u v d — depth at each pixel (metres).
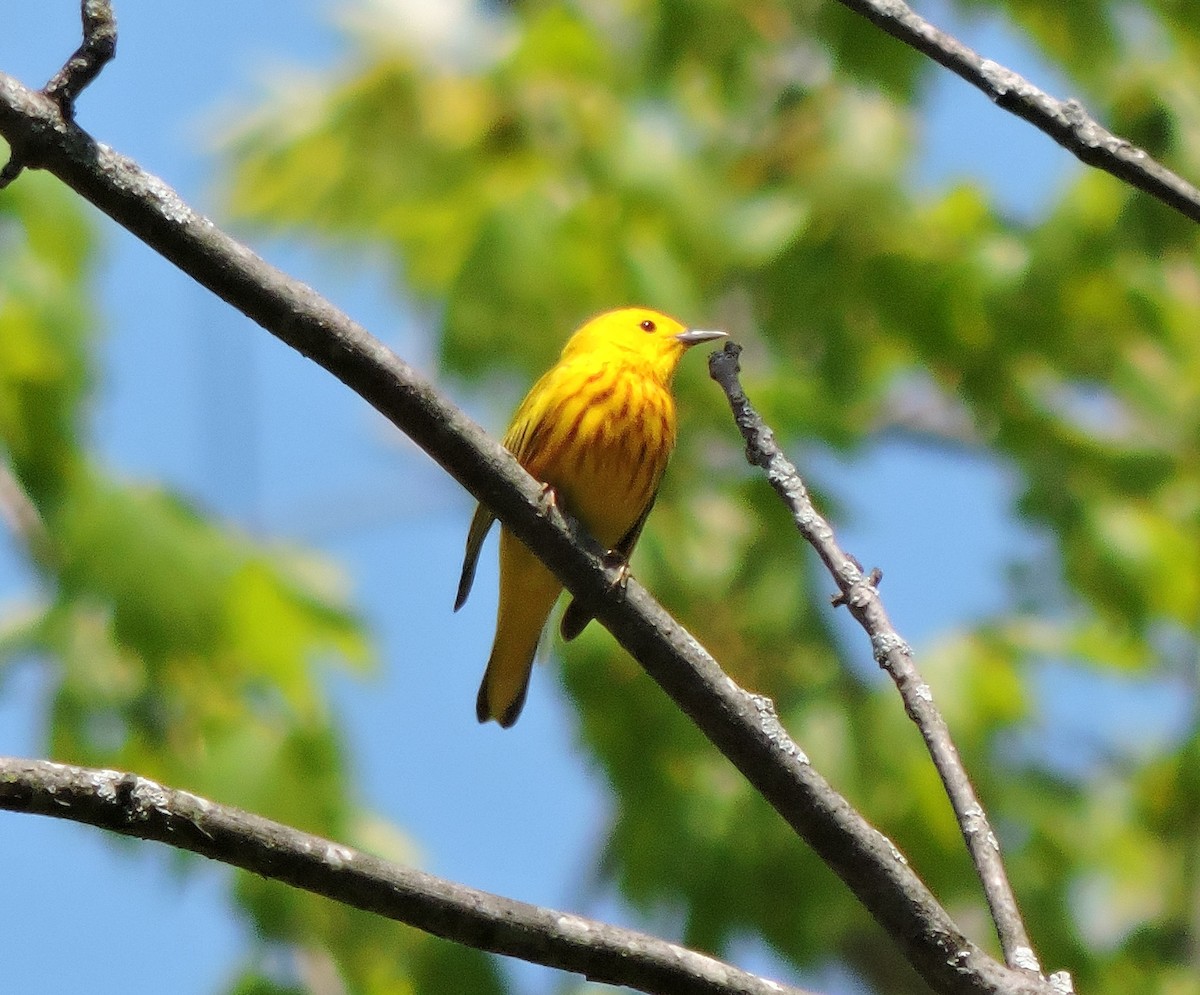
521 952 5.74
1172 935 14.08
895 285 14.01
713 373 7.39
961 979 6.19
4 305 11.09
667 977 5.83
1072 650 13.48
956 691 12.86
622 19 15.68
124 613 10.88
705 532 12.59
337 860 5.57
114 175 6.02
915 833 12.23
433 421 6.52
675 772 12.55
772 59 14.84
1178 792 14.18
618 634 6.66
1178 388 14.64
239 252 6.18
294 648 11.16
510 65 14.36
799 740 12.20
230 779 10.75
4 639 10.96
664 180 13.84
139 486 11.24
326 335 6.32
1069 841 13.09
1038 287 14.09
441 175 13.98
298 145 14.47
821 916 12.23
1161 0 14.59
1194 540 13.97
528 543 6.68
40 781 5.26
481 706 11.01
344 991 10.80
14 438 10.97
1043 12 14.25
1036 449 14.14
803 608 12.46
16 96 5.89
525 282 12.82
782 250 13.91
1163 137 14.23
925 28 6.36
